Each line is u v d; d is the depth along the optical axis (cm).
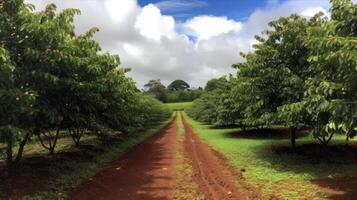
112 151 1820
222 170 1277
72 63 959
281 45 1353
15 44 879
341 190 922
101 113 1579
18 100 783
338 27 872
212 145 2089
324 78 936
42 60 886
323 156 1443
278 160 1414
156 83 14062
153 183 1088
